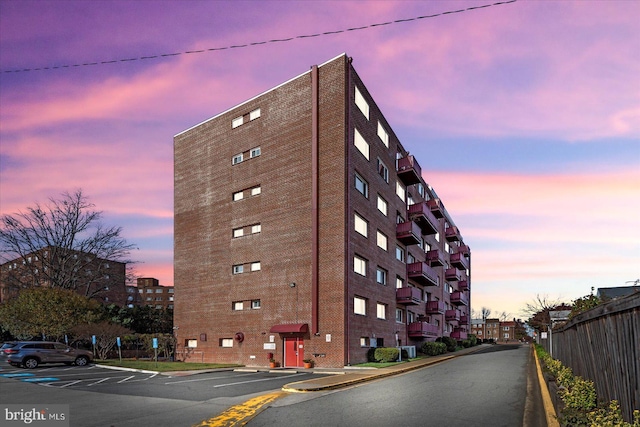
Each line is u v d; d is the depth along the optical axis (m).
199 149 42.16
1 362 34.94
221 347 36.84
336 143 32.47
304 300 32.16
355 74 34.81
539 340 63.47
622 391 7.48
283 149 35.31
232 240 37.75
